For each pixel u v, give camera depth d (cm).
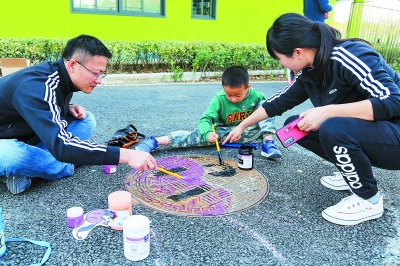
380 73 156
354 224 178
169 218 178
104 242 158
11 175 192
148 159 164
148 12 737
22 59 530
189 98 509
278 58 172
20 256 147
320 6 489
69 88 190
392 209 197
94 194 203
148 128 348
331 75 171
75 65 181
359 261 150
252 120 232
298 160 269
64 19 671
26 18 648
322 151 206
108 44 623
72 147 156
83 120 240
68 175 226
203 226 172
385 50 835
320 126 170
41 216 178
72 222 168
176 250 154
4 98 176
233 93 258
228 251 154
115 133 305
